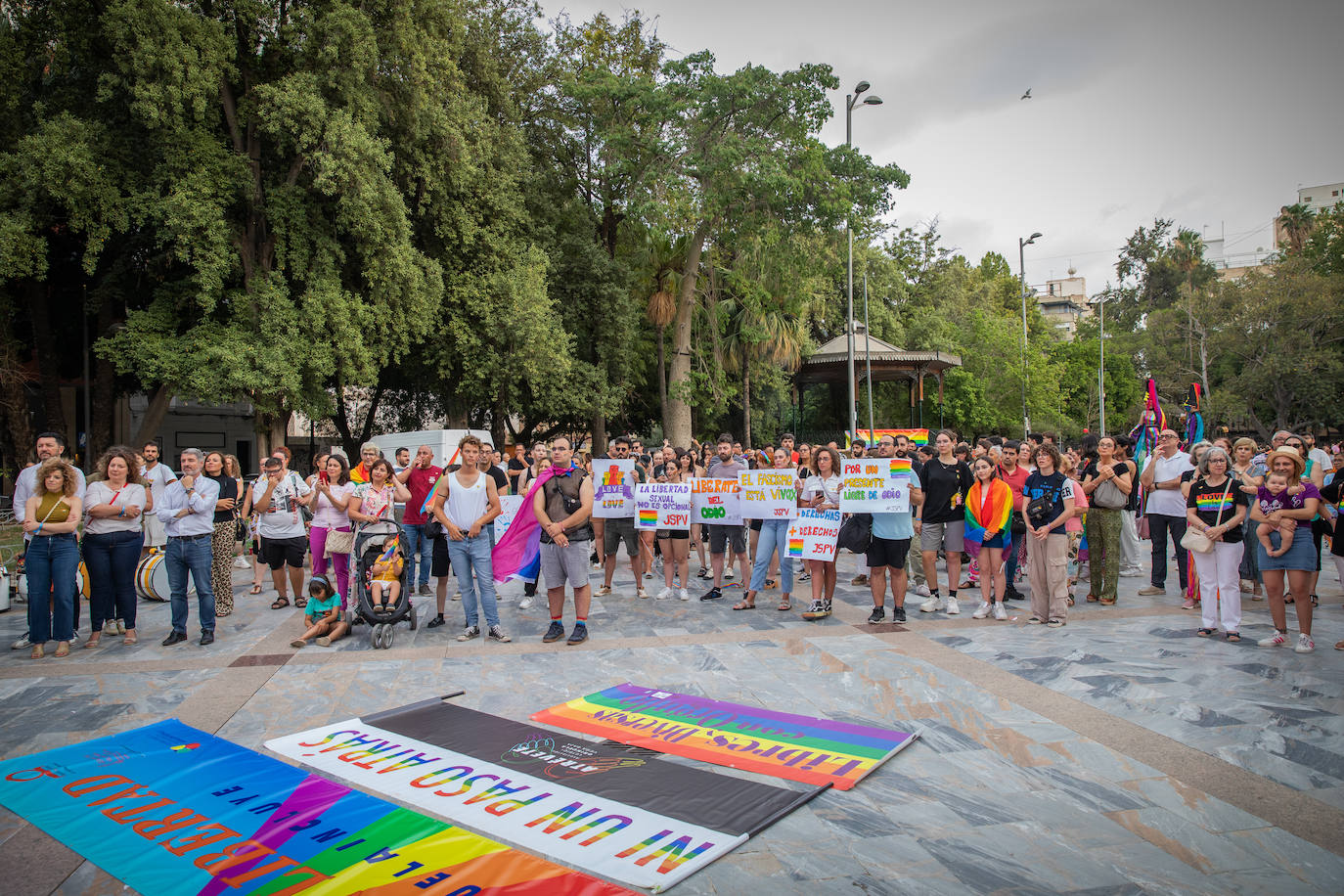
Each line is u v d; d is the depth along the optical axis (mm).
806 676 6285
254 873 3279
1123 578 11180
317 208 17438
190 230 15273
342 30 16156
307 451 36594
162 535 11008
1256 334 45688
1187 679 6000
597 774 4328
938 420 36000
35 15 17141
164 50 14625
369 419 27812
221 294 17156
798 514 8594
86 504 7598
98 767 4457
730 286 26266
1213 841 3588
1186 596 9102
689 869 3297
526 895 3098
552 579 7609
